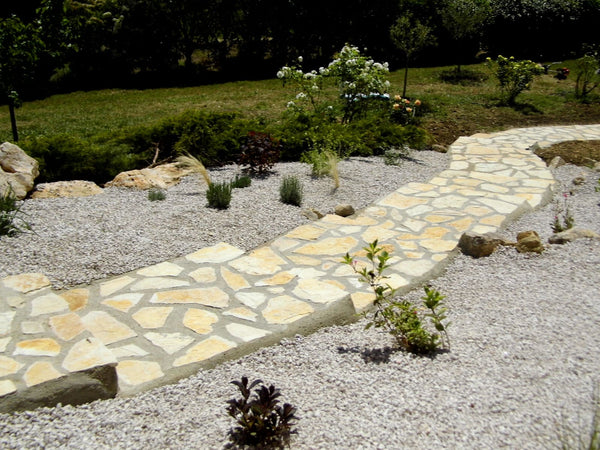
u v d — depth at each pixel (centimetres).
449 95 1556
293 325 420
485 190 823
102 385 328
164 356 375
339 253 575
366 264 547
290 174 841
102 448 280
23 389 304
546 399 311
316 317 432
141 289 472
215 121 968
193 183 790
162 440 288
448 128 1274
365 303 469
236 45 2088
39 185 715
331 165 807
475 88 1650
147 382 346
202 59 2097
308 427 296
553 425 286
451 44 2027
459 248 598
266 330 411
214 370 368
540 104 1501
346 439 283
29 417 302
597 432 262
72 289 471
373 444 277
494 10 2039
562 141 1132
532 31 2017
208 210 661
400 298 488
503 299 473
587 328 405
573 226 658
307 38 1934
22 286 443
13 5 1784
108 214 630
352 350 391
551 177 899
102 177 823
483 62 2030
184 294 465
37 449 278
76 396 319
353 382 341
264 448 281
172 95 1605
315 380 351
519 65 1475
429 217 701
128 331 405
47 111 1435
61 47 956
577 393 316
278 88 1669
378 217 699
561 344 380
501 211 726
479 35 2030
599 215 709
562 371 342
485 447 271
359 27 1934
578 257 551
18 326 372
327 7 1886
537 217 724
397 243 608
